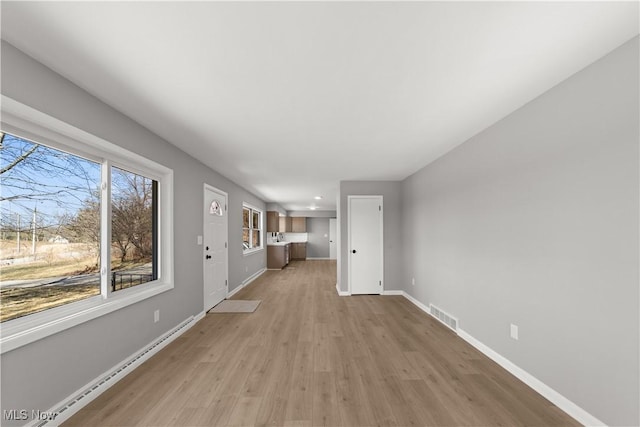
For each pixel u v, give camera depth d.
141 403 2.04
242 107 2.37
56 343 1.83
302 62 1.75
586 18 1.38
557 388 2.01
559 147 2.00
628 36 1.53
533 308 2.24
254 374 2.46
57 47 1.57
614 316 1.64
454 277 3.52
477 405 2.02
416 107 2.39
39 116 1.69
